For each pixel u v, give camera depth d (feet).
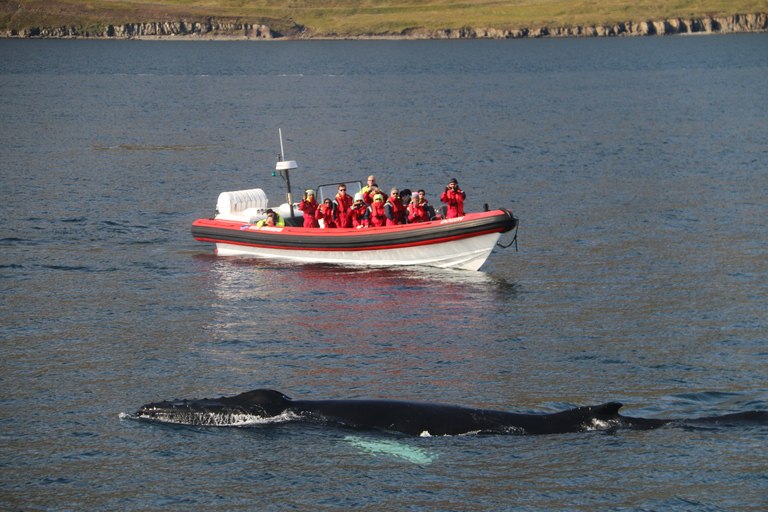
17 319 227.40
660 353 200.13
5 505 124.98
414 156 548.72
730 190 418.31
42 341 208.54
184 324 224.94
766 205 380.17
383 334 216.54
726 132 650.02
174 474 131.75
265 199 338.75
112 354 199.00
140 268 288.51
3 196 407.03
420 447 136.26
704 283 264.11
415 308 241.14
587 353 200.64
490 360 195.62
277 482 128.57
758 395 169.37
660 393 171.42
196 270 287.89
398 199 300.81
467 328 221.87
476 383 179.01
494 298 251.39
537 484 126.82
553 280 271.49
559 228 344.90
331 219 309.22
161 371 187.01
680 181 447.83
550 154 553.23
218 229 315.37
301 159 543.80
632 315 233.14
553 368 189.78
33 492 128.67
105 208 389.80
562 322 227.20
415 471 130.31
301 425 142.41
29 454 141.28
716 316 230.68
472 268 287.07
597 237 328.08
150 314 234.17
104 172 490.49
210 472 131.95
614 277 273.13
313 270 288.30
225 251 318.24
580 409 146.00
